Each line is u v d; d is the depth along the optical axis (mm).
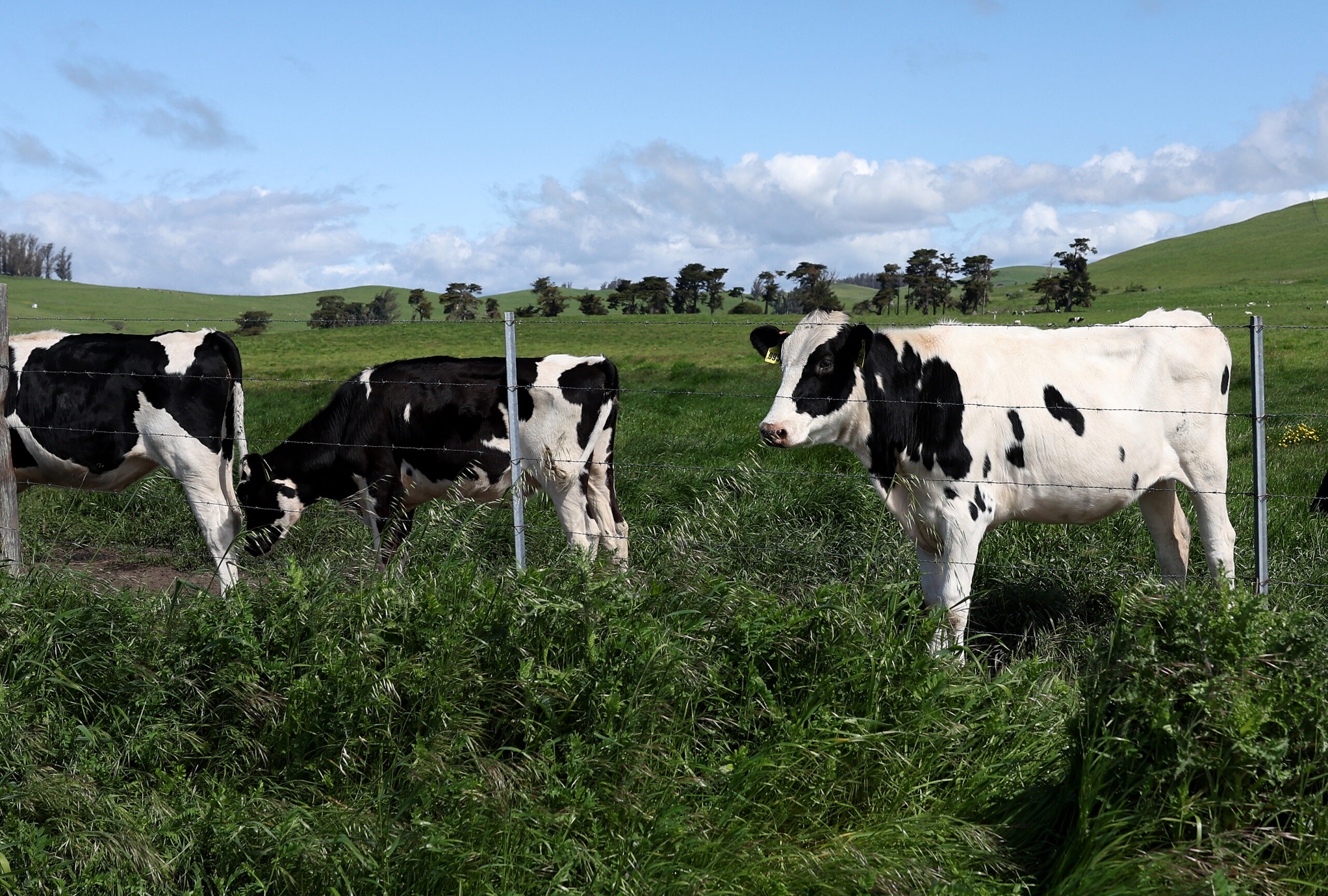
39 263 197625
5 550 5102
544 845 2662
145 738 3223
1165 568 5176
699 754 3076
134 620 3744
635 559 5203
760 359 35531
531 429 5980
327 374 35344
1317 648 2680
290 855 2645
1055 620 4844
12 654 3531
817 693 3119
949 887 2471
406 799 2854
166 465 5977
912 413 4664
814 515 6230
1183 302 83188
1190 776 2531
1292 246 143750
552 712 3074
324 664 3303
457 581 3699
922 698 3125
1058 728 3191
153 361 5863
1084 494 4742
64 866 2697
